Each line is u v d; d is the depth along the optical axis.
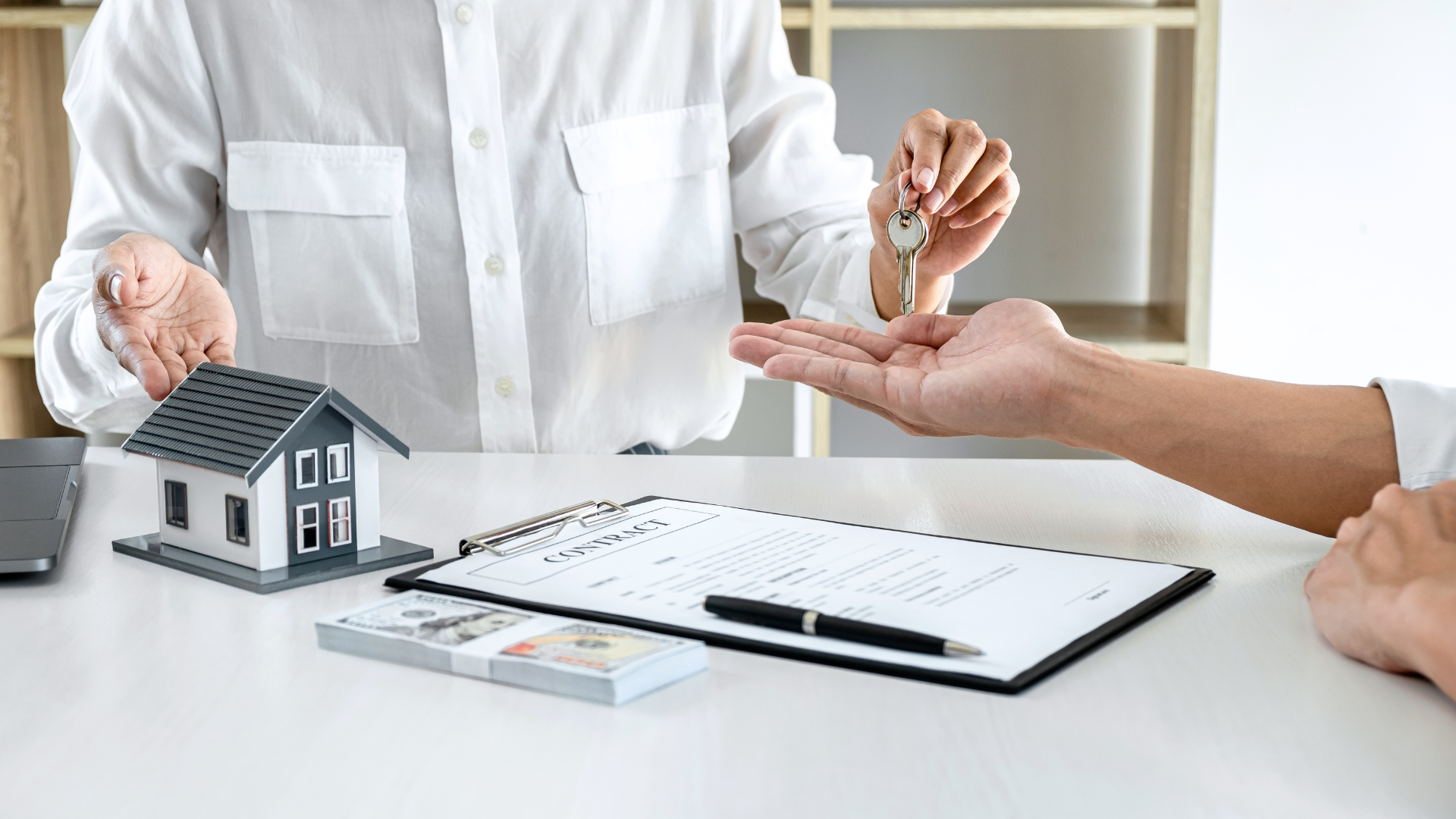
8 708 0.42
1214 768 0.38
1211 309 1.88
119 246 0.77
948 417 0.65
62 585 0.56
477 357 1.20
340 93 1.15
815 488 0.75
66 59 1.97
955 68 2.02
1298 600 0.54
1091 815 0.35
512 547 0.59
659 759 0.38
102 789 0.36
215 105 1.18
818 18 1.72
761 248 1.33
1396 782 0.37
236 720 0.41
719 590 0.53
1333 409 0.63
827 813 0.35
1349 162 1.92
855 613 0.50
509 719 0.41
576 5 1.15
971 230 0.99
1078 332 1.87
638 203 1.21
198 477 0.58
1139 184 2.05
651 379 1.26
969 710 0.42
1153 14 1.72
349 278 1.18
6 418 1.81
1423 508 0.51
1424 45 1.88
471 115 1.14
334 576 0.57
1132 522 0.67
